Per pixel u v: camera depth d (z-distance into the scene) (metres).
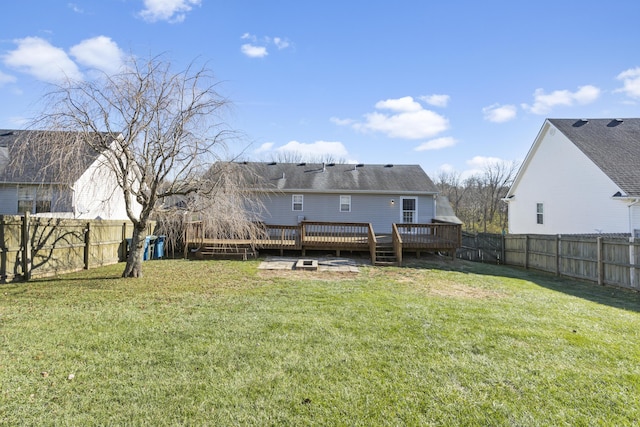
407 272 10.14
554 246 10.76
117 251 11.16
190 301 6.13
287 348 4.02
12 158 7.75
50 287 7.04
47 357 3.63
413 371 3.50
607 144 14.91
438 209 22.17
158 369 3.42
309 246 13.10
